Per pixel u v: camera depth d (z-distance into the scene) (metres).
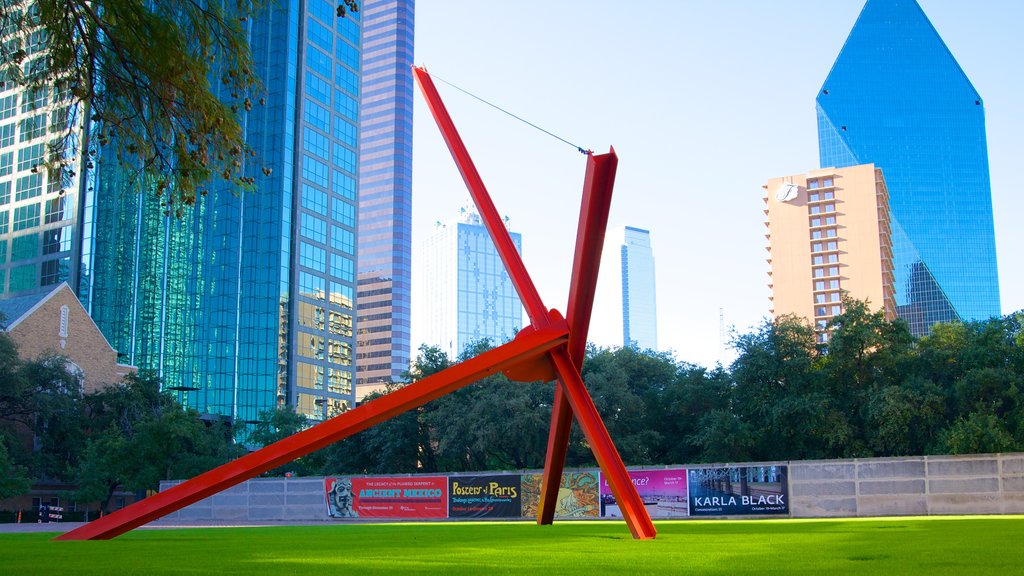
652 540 10.17
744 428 43.44
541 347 12.01
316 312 109.69
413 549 9.02
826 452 43.28
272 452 11.12
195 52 11.06
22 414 58.47
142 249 99.00
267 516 39.28
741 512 31.59
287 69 108.44
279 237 104.38
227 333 101.19
